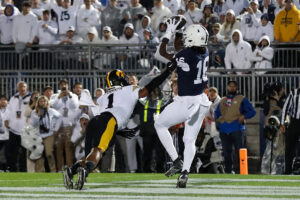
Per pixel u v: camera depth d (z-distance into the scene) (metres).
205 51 20.19
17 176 26.58
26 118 38.03
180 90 20.27
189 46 20.06
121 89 20.02
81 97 36.88
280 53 41.12
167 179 23.98
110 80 20.34
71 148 36.97
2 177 25.81
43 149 36.84
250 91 40.12
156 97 32.66
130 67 42.47
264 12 45.44
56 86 43.34
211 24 44.50
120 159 34.72
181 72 20.12
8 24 46.19
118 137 34.50
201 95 20.42
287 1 41.53
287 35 41.50
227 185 20.50
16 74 44.09
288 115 35.69
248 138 39.50
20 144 38.75
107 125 19.23
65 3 46.81
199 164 33.62
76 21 46.97
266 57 40.50
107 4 51.94
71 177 18.58
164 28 44.22
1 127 39.19
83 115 36.31
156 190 18.38
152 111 32.66
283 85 39.78
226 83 40.38
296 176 25.50
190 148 19.98
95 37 45.31
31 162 37.06
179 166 20.66
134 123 32.88
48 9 48.47
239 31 40.91
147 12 47.53
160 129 20.67
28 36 45.31
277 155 35.00
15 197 16.05
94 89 42.66
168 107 20.47
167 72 19.86
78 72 43.06
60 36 46.91
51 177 25.75
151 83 19.88
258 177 24.84
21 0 52.81
